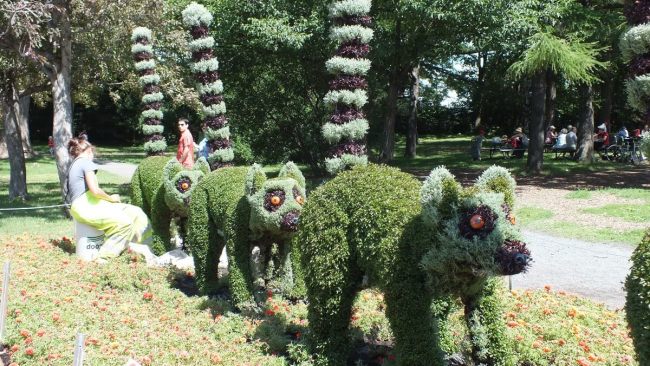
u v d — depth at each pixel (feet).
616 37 60.80
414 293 13.46
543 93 61.67
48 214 41.93
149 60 34.27
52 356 15.33
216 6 52.95
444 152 96.48
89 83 50.01
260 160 60.90
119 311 20.03
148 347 16.66
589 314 19.52
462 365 15.80
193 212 22.58
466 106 142.00
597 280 25.05
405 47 53.06
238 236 20.10
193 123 104.47
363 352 17.52
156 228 28.19
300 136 59.67
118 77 59.67
